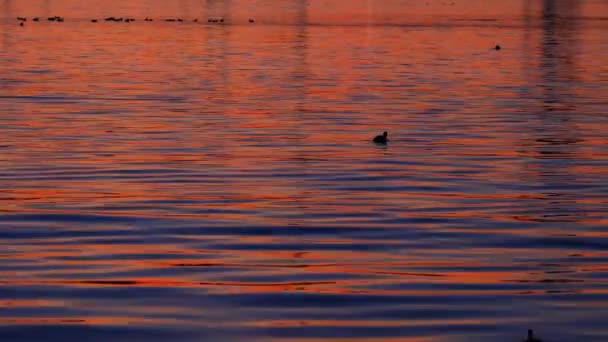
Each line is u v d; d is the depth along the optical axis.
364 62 134.12
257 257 39.16
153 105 89.06
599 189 53.97
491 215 47.34
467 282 35.75
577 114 84.62
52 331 30.28
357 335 29.95
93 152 64.88
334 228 44.34
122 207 48.59
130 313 31.98
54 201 49.94
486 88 104.12
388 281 35.78
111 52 145.25
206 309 32.44
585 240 42.41
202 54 144.00
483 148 67.31
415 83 108.50
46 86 102.75
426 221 45.88
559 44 166.12
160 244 41.19
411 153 65.19
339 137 71.75
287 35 183.00
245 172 58.28
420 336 29.91
